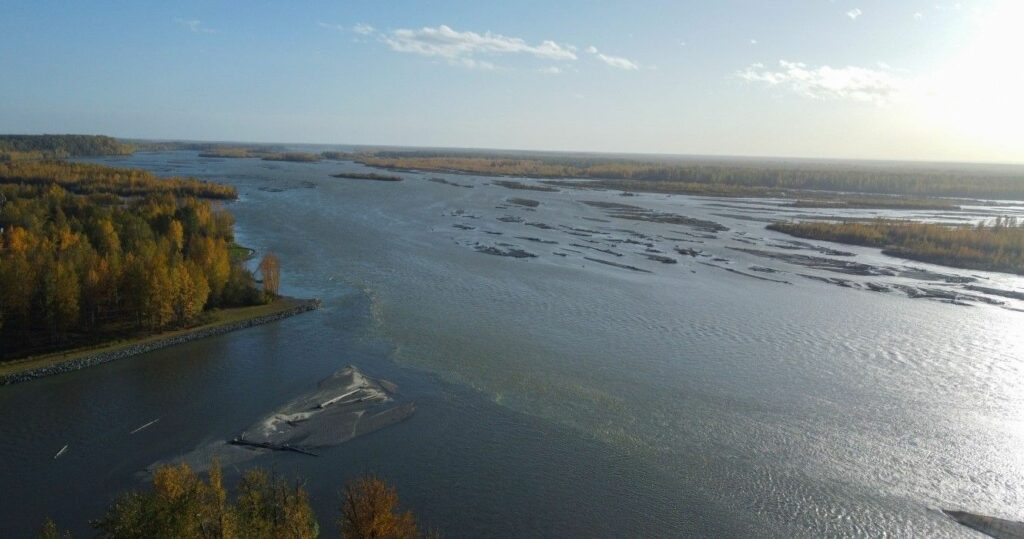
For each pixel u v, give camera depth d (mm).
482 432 51094
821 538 39844
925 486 45188
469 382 59844
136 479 43875
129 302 69938
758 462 47562
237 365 63094
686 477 45594
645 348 69750
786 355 69000
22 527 39000
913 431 52750
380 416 53188
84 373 60094
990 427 53781
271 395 56688
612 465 46844
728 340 73438
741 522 41156
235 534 29234
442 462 46875
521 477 45312
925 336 77188
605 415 54062
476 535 39375
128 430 50219
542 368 63312
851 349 71562
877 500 43500
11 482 43406
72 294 64500
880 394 59625
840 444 50375
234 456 46906
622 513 41750
